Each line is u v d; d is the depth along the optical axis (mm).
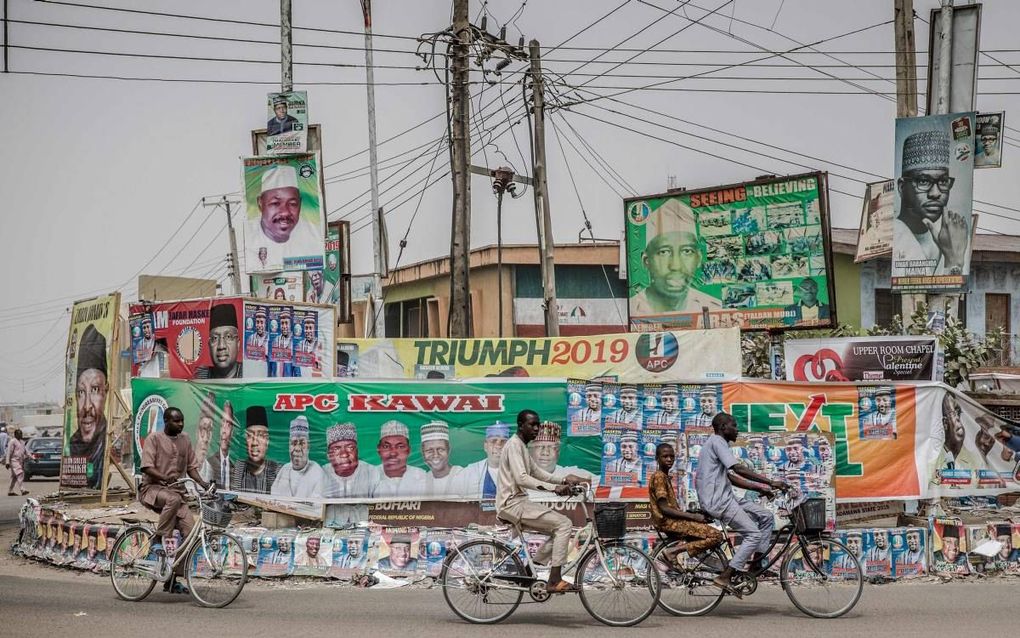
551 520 8914
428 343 15305
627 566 8867
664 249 20156
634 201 20500
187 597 10281
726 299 19438
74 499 15258
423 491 12477
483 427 12508
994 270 29547
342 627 8500
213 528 9867
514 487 9062
